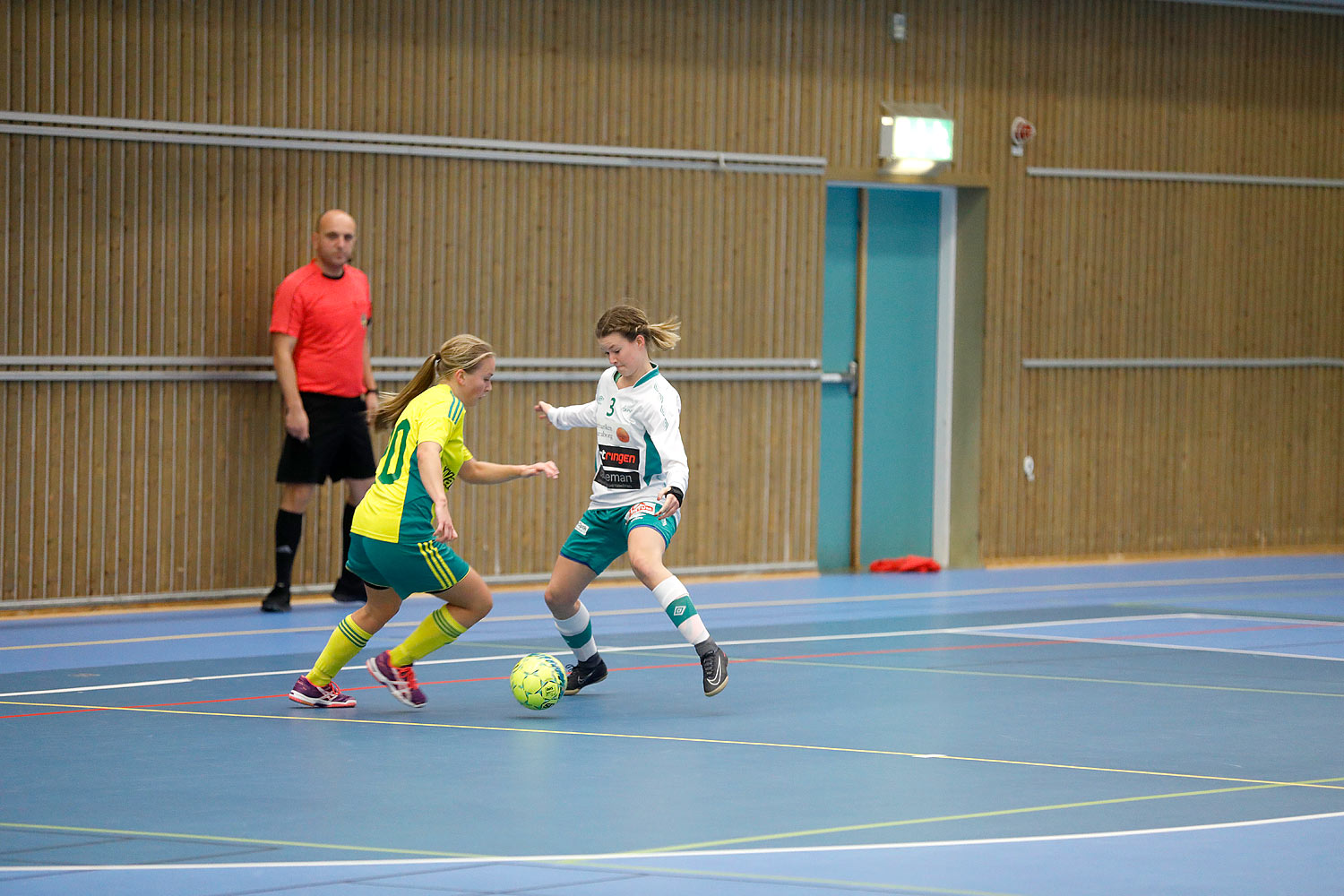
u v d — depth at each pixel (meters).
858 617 18.33
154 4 18.45
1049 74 24.42
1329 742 11.31
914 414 24.36
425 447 11.68
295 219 19.34
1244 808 9.25
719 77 21.95
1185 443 25.91
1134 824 8.82
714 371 22.06
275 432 19.34
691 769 10.21
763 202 22.33
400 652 12.34
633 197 21.39
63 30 18.00
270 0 19.08
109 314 18.42
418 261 20.06
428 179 20.09
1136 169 25.19
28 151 17.92
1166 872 7.82
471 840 8.34
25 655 15.17
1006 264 24.30
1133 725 11.88
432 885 7.42
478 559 20.67
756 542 22.56
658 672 14.22
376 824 8.69
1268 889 7.54
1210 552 26.22
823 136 22.77
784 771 10.17
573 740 11.14
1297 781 10.02
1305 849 8.30
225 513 19.14
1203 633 17.14
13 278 17.92
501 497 20.78
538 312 20.83
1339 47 26.73
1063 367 24.84
